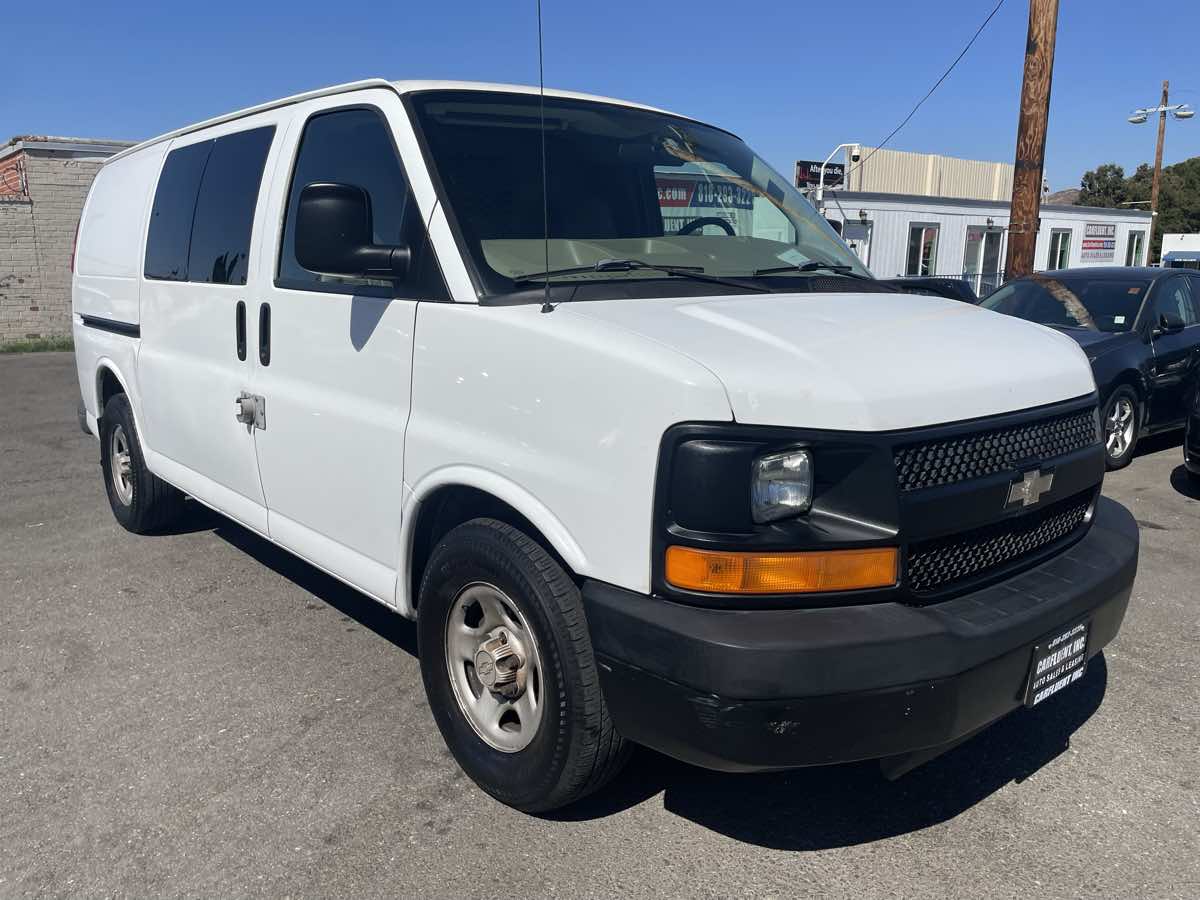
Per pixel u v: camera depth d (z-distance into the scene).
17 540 5.80
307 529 3.81
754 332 2.65
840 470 2.40
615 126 3.77
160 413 4.92
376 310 3.27
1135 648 4.27
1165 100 39.78
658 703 2.43
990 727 3.59
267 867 2.79
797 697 2.30
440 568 3.06
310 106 3.81
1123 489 7.18
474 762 3.09
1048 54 10.32
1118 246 29.64
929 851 2.87
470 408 2.93
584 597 2.58
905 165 28.61
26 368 14.70
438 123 3.30
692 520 2.37
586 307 2.80
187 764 3.32
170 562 5.36
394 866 2.79
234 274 4.10
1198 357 8.51
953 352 2.77
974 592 2.66
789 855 2.85
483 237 3.07
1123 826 2.99
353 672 4.00
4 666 4.08
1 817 3.04
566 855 2.84
